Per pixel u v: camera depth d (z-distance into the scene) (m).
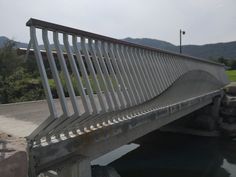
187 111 12.55
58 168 4.46
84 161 4.97
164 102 8.86
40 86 15.63
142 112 7.49
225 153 16.02
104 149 5.88
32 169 4.00
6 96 15.41
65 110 4.21
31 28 4.01
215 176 12.59
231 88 23.08
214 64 20.69
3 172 3.10
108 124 5.84
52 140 4.54
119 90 5.73
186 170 13.17
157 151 15.94
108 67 5.59
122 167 13.23
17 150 3.37
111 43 5.71
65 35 4.56
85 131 5.23
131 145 16.95
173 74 9.32
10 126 6.10
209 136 19.59
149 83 7.08
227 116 21.17
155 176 12.29
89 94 4.86
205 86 17.02
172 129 19.83
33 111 8.70
